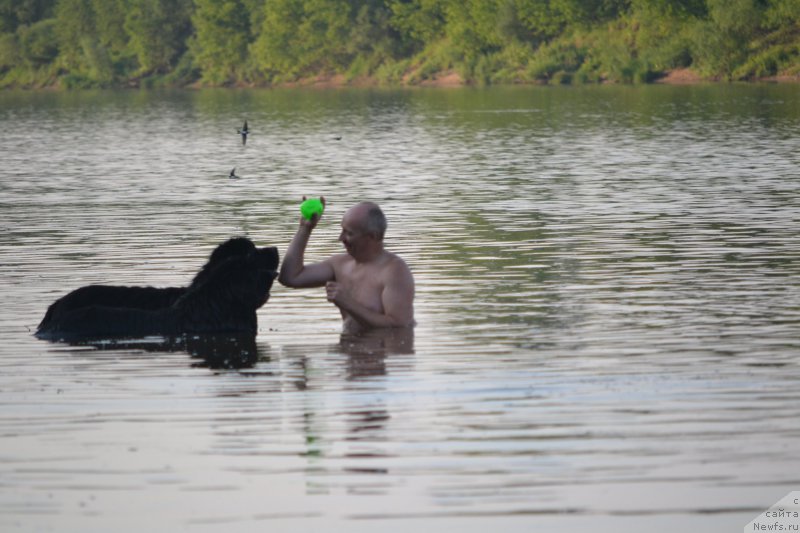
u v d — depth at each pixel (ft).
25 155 183.73
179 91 545.03
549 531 30.35
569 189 115.85
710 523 30.73
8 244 83.87
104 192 123.44
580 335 51.62
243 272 54.95
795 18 402.31
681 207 98.48
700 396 41.55
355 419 39.68
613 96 338.75
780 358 46.88
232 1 595.47
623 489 32.91
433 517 31.32
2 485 34.30
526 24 483.10
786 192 108.37
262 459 35.94
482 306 58.39
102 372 47.42
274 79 583.99
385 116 281.33
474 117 263.49
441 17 529.45
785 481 33.24
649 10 440.04
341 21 554.87
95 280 68.33
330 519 31.32
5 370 48.01
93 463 35.96
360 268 55.06
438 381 44.39
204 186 128.77
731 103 282.15
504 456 35.63
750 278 64.69
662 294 60.54
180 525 31.24
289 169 149.38
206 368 47.73
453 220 93.04
